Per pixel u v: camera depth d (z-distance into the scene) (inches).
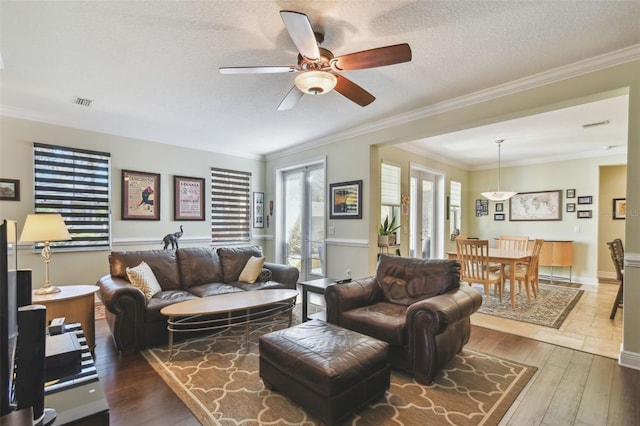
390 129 154.8
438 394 80.7
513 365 97.1
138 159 179.0
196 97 126.3
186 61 97.7
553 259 235.6
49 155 149.1
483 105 121.8
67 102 131.7
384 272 122.0
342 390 66.4
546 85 106.7
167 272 138.5
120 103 132.6
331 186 187.2
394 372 92.6
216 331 124.9
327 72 83.4
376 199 169.0
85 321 102.5
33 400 37.9
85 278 158.4
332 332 83.8
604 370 93.7
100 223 163.8
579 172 237.0
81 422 40.6
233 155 223.9
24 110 139.9
